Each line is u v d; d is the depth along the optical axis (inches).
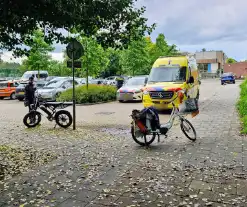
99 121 484.4
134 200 170.6
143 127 294.0
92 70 946.7
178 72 579.2
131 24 261.6
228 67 2748.5
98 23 246.2
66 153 276.8
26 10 197.2
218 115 484.4
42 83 962.7
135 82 836.0
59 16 207.2
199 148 283.1
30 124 432.5
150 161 245.4
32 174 218.2
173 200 169.3
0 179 208.2
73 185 195.3
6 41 244.1
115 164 239.0
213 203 164.2
